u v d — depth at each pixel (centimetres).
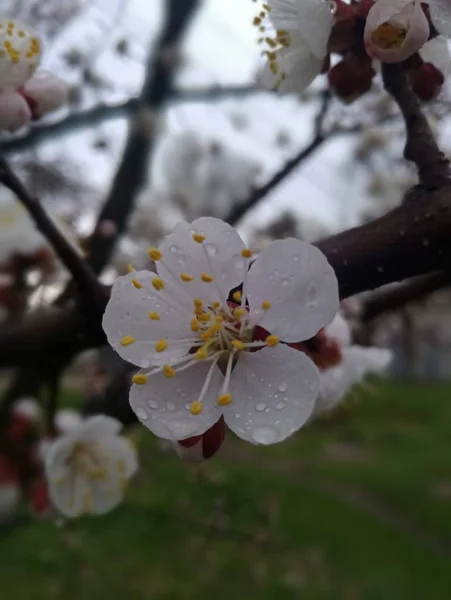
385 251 7
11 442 15
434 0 8
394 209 7
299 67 9
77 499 11
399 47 8
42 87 9
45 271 14
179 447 6
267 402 6
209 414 6
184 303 6
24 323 9
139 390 6
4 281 14
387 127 21
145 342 6
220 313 6
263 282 6
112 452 12
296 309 6
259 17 9
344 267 7
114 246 19
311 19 8
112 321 6
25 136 21
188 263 6
